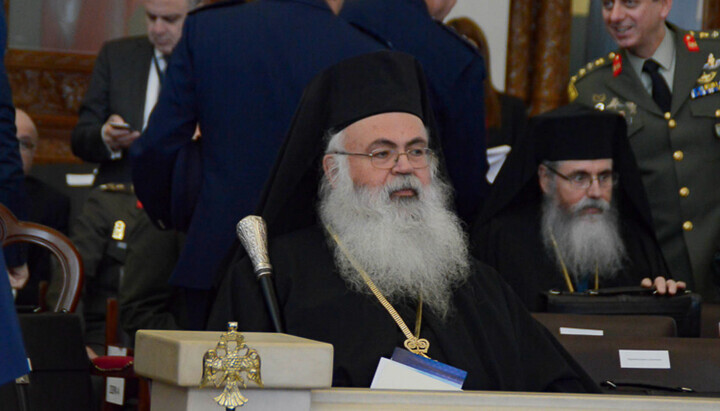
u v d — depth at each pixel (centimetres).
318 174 505
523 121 983
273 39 541
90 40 1046
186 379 260
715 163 728
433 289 464
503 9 1067
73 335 457
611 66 764
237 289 449
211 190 543
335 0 585
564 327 539
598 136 704
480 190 623
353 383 428
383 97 491
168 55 805
